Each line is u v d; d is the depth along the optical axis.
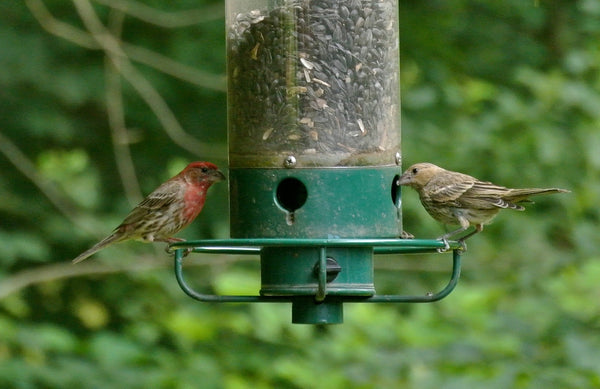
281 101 9.26
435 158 16.77
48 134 17.16
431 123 17.36
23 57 16.95
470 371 12.14
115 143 15.81
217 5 16.92
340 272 8.91
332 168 9.12
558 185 17.09
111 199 17.33
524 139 16.97
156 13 16.55
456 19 18.39
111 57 15.33
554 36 18.78
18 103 17.16
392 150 9.45
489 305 14.07
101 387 12.97
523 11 18.66
